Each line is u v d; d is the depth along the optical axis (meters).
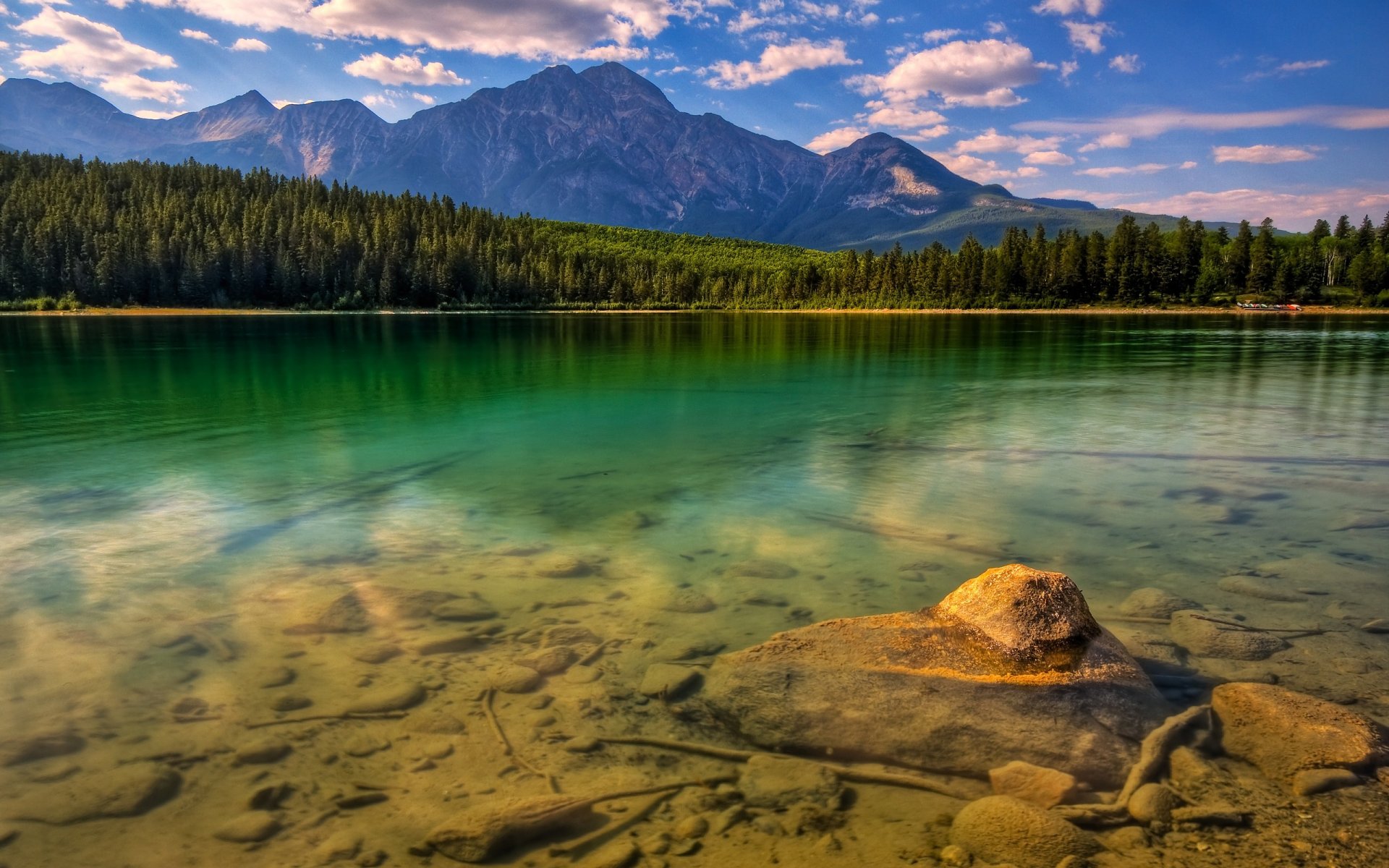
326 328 71.00
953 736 4.04
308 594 6.30
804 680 4.53
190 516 8.80
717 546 7.63
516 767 3.86
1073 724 4.08
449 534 8.10
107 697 4.56
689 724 4.28
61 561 7.16
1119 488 9.97
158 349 39.72
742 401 19.70
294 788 3.69
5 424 15.70
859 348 42.22
